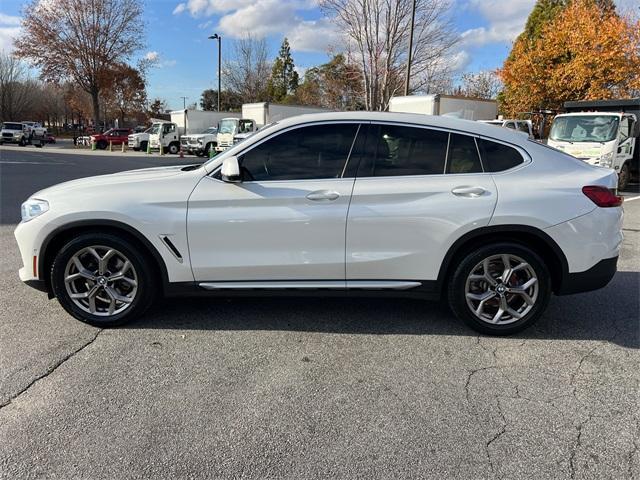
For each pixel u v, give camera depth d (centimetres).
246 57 4412
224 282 380
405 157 373
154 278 388
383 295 380
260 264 373
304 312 429
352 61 2078
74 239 377
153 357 342
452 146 374
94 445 249
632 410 286
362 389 305
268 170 374
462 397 297
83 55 4234
